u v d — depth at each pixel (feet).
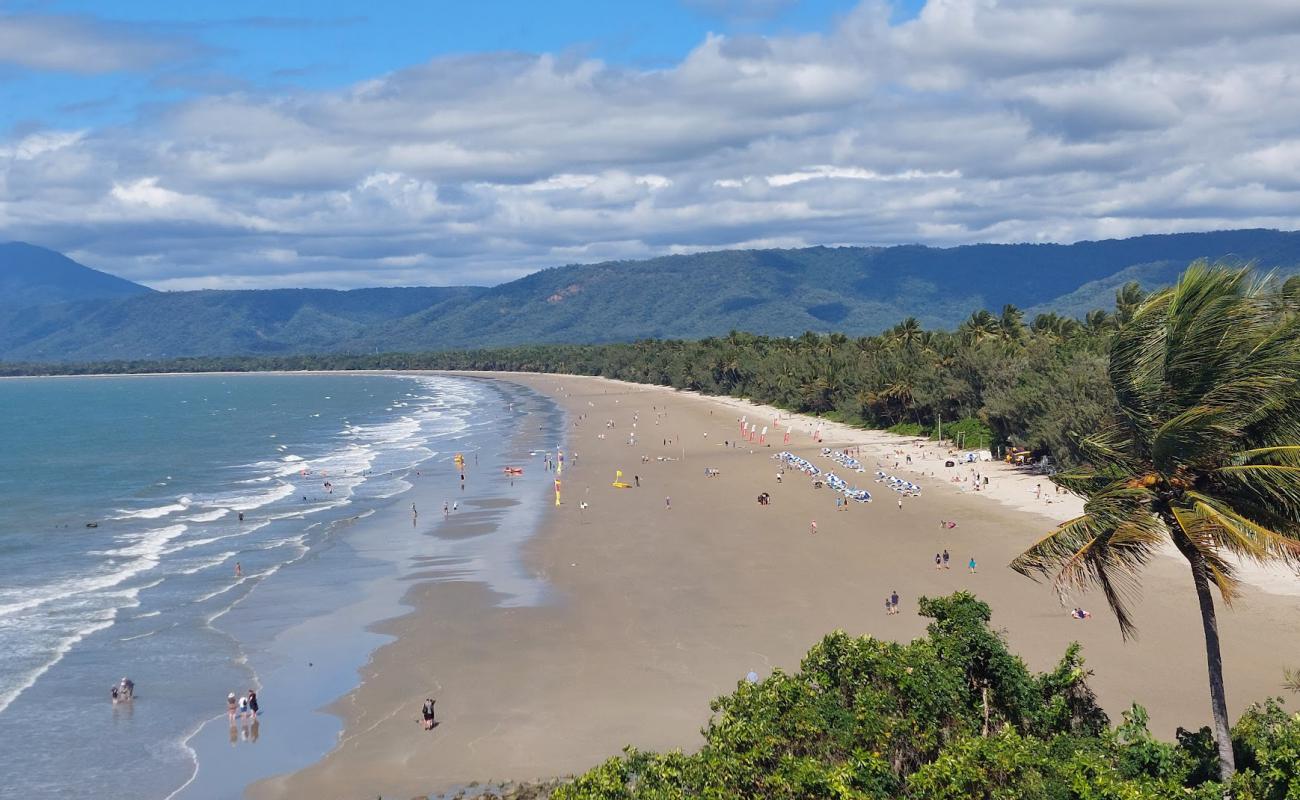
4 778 139.03
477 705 160.25
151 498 384.47
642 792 89.45
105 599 228.43
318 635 198.70
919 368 501.56
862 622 191.62
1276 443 77.71
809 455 435.53
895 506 306.96
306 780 136.87
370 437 610.24
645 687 164.45
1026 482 336.49
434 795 131.23
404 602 219.82
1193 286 78.33
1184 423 77.00
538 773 135.95
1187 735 95.09
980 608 104.94
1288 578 197.88
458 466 442.91
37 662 185.26
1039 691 99.76
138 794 134.00
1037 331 538.88
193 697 167.94
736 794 86.53
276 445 580.30
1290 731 82.94
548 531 291.17
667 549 260.83
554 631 195.42
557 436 558.97
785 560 243.60
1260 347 76.79
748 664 172.45
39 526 325.42
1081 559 82.74
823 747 91.50
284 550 277.03
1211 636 82.12
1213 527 77.56
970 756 84.07
